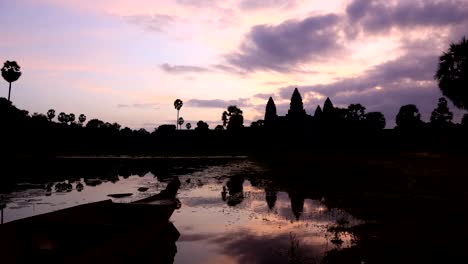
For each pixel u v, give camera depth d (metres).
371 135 63.88
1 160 41.88
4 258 6.89
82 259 6.25
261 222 12.52
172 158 51.47
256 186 22.45
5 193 19.33
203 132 80.62
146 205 10.70
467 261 8.23
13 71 56.38
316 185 22.88
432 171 29.22
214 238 10.44
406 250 9.10
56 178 26.36
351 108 73.81
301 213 14.05
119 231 7.95
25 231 7.71
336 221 12.59
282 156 54.22
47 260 6.23
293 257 8.69
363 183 23.89
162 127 82.44
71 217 9.18
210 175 29.16
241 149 72.38
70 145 67.31
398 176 27.05
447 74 28.53
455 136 53.47
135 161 44.56
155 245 9.75
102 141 72.25
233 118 80.75
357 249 9.25
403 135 61.00
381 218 12.97
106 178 26.61
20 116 61.25
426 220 12.48
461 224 11.74
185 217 13.35
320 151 60.00
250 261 8.43
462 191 19.34
